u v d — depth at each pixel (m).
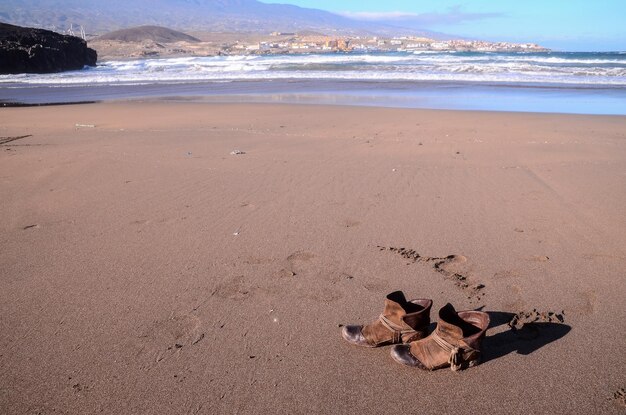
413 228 4.32
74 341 2.71
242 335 2.75
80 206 5.09
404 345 2.56
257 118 12.07
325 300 3.12
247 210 4.86
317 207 4.91
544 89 18.81
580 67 28.59
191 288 3.29
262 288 3.28
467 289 3.23
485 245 3.94
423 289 3.24
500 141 8.59
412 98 16.95
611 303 3.01
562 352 2.55
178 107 15.03
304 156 7.33
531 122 10.87
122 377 2.41
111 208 5.00
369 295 3.17
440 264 3.61
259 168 6.55
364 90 19.91
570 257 3.68
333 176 6.09
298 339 2.71
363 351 2.60
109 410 2.19
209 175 6.22
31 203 5.22
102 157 7.39
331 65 34.88
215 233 4.27
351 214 4.70
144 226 4.48
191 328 2.83
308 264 3.63
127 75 31.89
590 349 2.57
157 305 3.08
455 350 2.36
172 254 3.85
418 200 5.12
